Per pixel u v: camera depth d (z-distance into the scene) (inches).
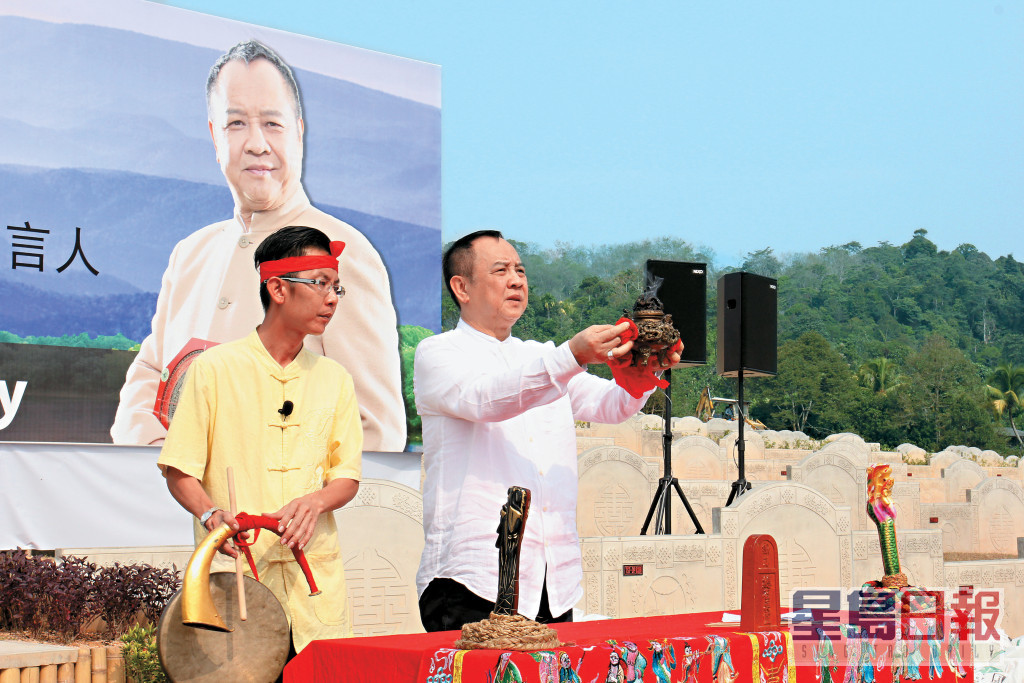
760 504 276.8
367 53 227.5
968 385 2199.8
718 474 491.5
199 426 98.3
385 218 227.0
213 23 210.1
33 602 191.8
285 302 101.0
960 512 480.7
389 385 223.5
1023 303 2827.3
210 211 208.1
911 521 460.8
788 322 2677.2
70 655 166.2
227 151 210.4
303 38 219.8
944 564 309.1
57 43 193.8
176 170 204.8
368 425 220.1
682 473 480.1
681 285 269.6
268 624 89.3
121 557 197.5
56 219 192.2
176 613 84.4
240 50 212.5
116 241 198.1
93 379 194.4
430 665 76.3
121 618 194.4
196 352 204.7
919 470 610.2
